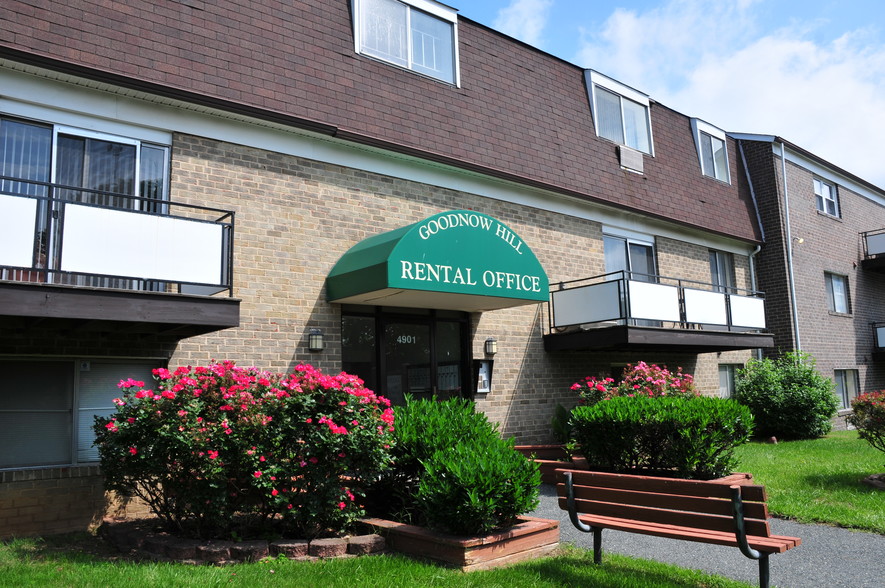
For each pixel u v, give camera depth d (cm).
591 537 748
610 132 1557
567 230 1406
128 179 873
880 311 2381
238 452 643
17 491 729
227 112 936
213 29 949
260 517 726
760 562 509
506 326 1270
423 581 549
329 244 1027
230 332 908
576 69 1523
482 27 1340
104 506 782
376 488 771
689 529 565
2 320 716
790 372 1716
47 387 790
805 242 2030
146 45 882
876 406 1010
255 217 955
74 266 697
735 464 995
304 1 1065
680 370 1316
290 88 1006
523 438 1259
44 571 562
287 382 684
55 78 823
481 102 1282
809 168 2123
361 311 1066
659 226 1627
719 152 1895
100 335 807
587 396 1213
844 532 756
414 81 1180
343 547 638
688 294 1444
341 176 1058
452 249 995
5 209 669
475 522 622
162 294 742
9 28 782
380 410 712
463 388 1197
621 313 1253
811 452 1317
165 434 620
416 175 1155
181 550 618
